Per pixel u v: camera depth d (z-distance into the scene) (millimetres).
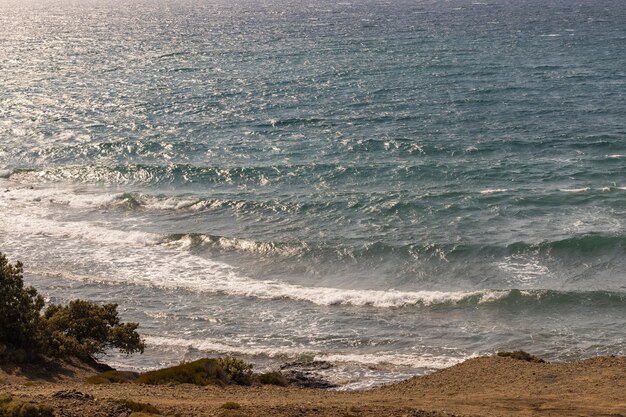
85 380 21906
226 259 38188
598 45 113375
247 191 49281
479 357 25922
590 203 45094
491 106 73000
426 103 74812
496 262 37094
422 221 42781
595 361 24375
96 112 73062
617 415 17406
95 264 37344
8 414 13148
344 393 22000
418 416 15836
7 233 41500
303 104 75500
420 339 29469
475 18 160875
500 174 51750
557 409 18344
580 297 32469
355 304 32906
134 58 109250
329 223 42875
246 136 63625
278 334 30000
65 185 50906
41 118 70500
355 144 60000
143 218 44469
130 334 26141
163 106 75375
